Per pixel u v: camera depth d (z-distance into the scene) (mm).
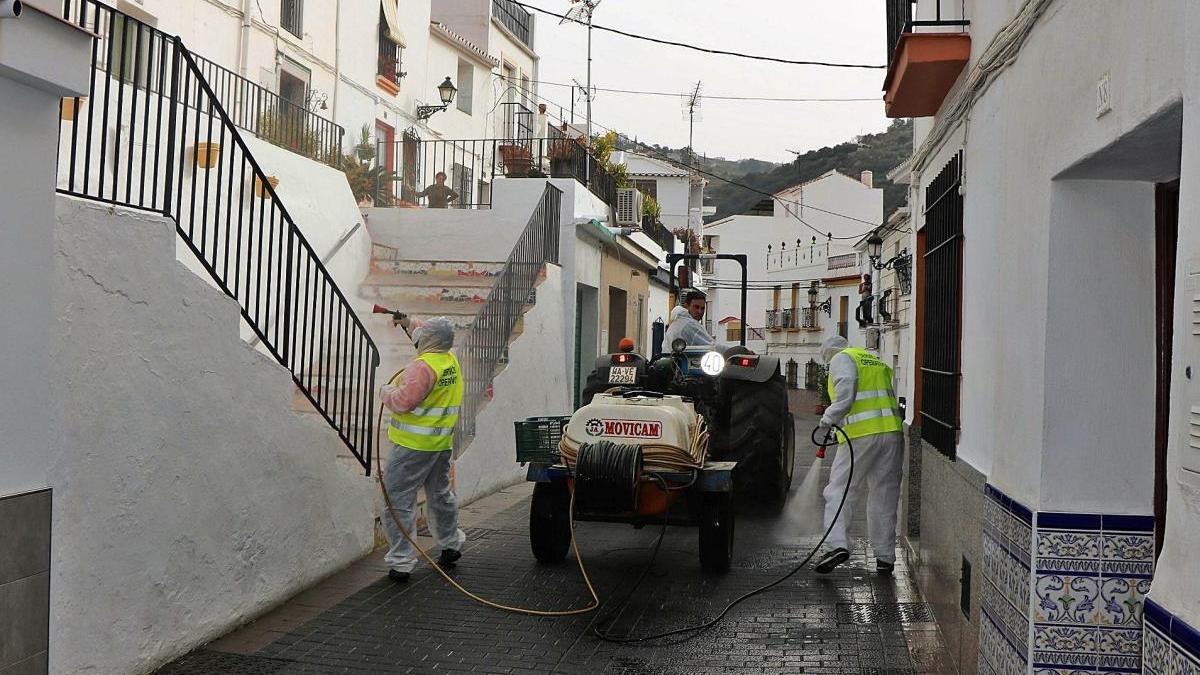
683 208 45812
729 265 58375
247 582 6016
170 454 5230
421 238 14578
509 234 14445
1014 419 4168
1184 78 2568
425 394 7012
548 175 15578
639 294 21875
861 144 71688
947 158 6793
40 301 4172
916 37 6035
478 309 12602
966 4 6156
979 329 5273
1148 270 3682
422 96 22031
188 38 13734
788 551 8523
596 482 6723
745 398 10453
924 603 6809
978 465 5141
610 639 5938
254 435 6066
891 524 7684
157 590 5148
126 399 4871
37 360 4160
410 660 5477
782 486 10898
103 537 4719
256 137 11133
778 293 52031
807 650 5770
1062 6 3670
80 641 4578
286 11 16391
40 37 3982
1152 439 3648
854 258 39500
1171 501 2598
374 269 13883
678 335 10250
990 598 4426
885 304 26000
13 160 4008
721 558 7562
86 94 4289
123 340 4848
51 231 4230
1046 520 3654
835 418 7539
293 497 6555
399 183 18234
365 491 7688
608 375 9188
